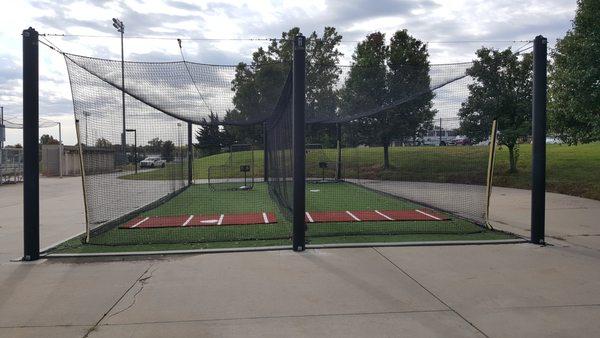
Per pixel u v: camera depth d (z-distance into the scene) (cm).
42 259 678
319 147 2656
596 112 1220
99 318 448
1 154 2464
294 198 711
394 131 2177
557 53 1315
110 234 895
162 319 445
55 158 3441
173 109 1054
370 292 517
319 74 1362
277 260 654
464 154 1836
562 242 772
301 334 408
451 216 1099
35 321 443
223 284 549
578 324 428
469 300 491
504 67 1809
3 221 1105
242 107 1051
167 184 2108
